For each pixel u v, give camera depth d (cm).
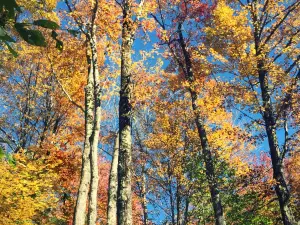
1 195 1029
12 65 1772
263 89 1237
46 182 1225
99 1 1182
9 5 142
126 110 923
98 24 1220
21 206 1045
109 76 1442
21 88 1964
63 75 1617
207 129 1470
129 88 966
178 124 1573
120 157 867
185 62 1596
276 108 1196
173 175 1489
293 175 1418
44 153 1691
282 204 1142
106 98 1495
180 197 1462
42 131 1934
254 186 1166
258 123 1187
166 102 1546
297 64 1270
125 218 796
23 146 1894
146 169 1580
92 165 1146
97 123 1195
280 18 1321
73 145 1836
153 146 1552
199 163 1391
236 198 1192
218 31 1245
